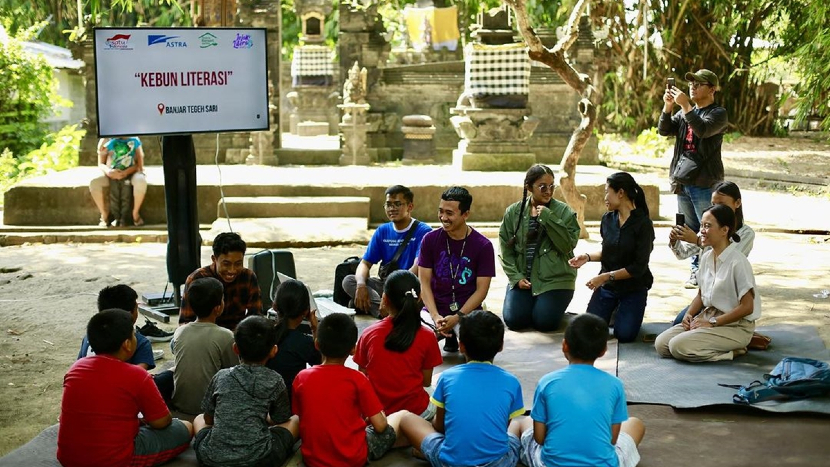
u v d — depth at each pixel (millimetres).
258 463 4266
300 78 24656
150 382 4391
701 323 6148
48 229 11547
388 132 16766
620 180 6535
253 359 4410
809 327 6938
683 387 5594
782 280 8867
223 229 11234
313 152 15438
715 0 23422
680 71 24328
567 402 4105
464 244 6254
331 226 11398
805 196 14492
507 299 7023
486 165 14125
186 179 7641
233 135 15594
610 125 24969
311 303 5750
